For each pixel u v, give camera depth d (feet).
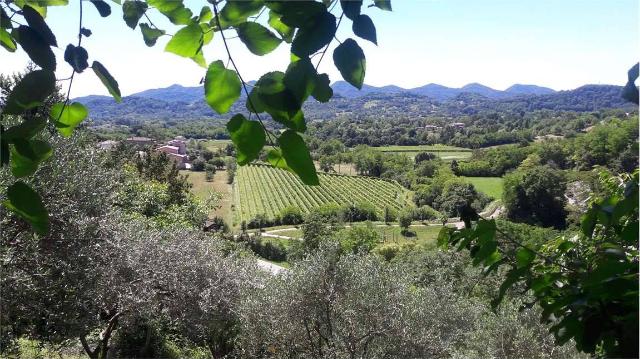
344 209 198.39
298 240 113.39
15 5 2.86
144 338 34.94
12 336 20.07
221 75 2.48
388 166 260.21
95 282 22.86
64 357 29.89
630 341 3.26
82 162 23.54
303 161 2.44
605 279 3.26
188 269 31.12
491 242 4.15
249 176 263.90
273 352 27.84
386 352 24.80
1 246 17.70
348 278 25.89
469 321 28.66
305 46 2.37
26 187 2.75
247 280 32.58
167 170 70.90
